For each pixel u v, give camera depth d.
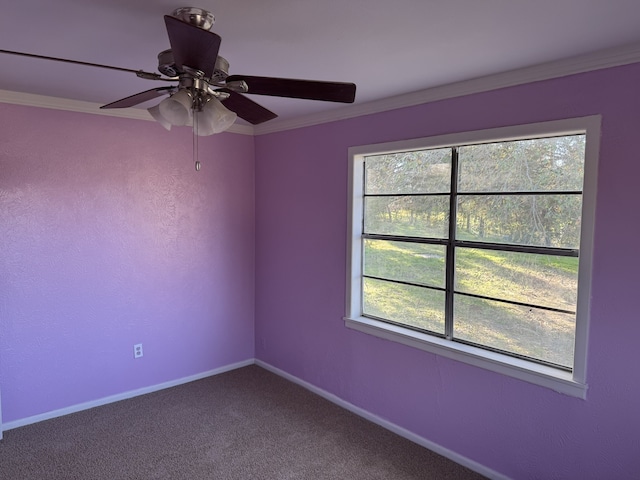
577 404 2.25
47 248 3.18
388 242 3.22
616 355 2.11
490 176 2.63
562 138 2.33
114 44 1.99
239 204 4.18
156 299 3.74
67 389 3.35
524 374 2.43
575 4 1.54
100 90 2.86
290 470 2.68
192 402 3.58
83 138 3.26
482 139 2.54
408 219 3.08
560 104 2.22
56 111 3.14
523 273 2.52
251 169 4.23
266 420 3.30
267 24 1.74
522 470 2.48
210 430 3.14
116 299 3.53
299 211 3.79
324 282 3.62
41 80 2.62
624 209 2.05
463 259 2.79
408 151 3.00
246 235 4.26
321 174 3.56
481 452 2.66
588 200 2.15
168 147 3.68
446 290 2.89
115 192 3.45
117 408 3.46
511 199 2.54
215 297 4.09
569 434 2.29
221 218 4.07
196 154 3.85
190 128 3.79
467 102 2.60
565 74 2.19
